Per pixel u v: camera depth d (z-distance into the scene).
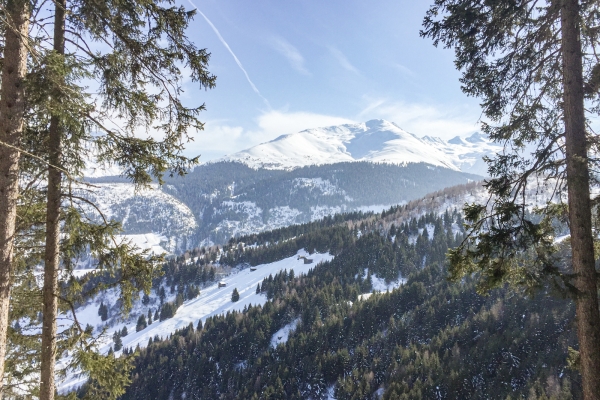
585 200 6.50
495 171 7.52
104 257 7.62
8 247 5.83
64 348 7.48
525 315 60.97
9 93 5.73
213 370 79.75
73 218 7.05
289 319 95.25
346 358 68.94
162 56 7.46
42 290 7.73
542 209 7.67
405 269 118.06
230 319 95.06
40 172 7.03
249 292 131.38
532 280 6.54
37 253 7.95
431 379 54.41
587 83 6.95
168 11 7.04
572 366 7.19
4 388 7.79
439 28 7.77
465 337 64.69
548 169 6.95
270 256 165.00
